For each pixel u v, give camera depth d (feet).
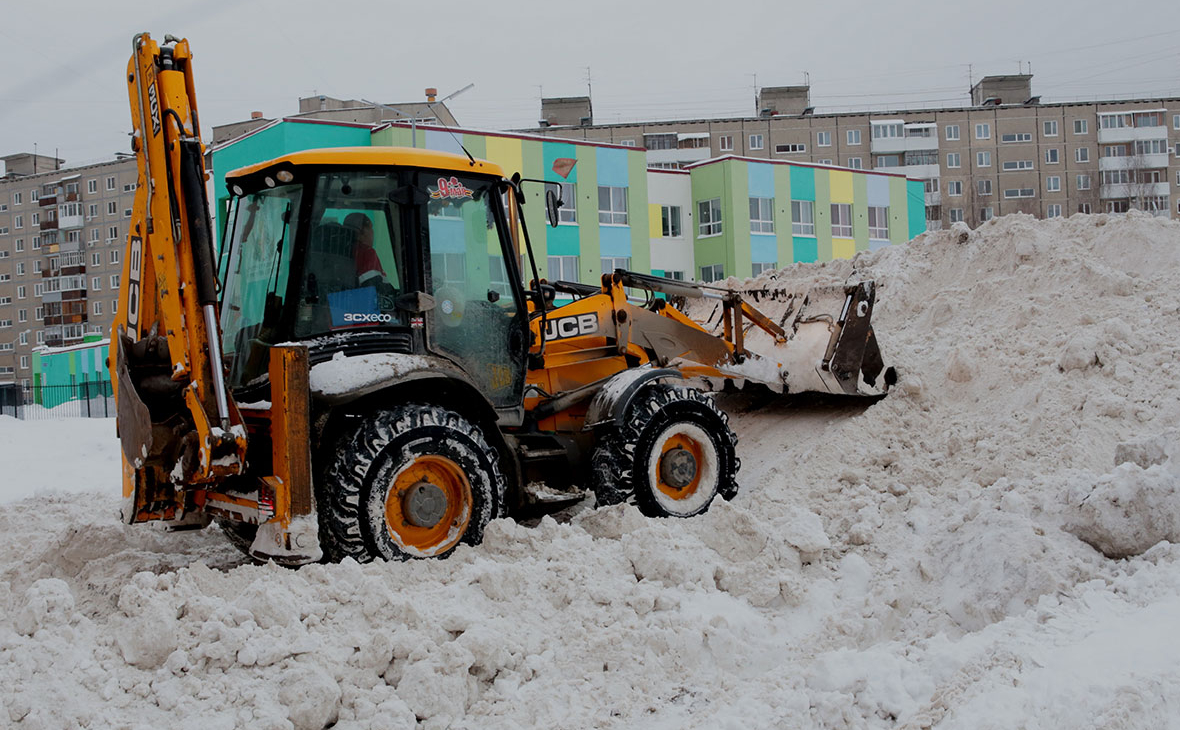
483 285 19.38
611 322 23.09
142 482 15.67
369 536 16.07
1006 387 23.89
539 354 21.15
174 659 12.10
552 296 21.21
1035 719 10.88
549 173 94.84
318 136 81.51
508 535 16.70
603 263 99.25
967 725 10.80
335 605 13.76
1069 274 27.20
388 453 16.29
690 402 20.74
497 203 19.66
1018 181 203.92
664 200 110.42
